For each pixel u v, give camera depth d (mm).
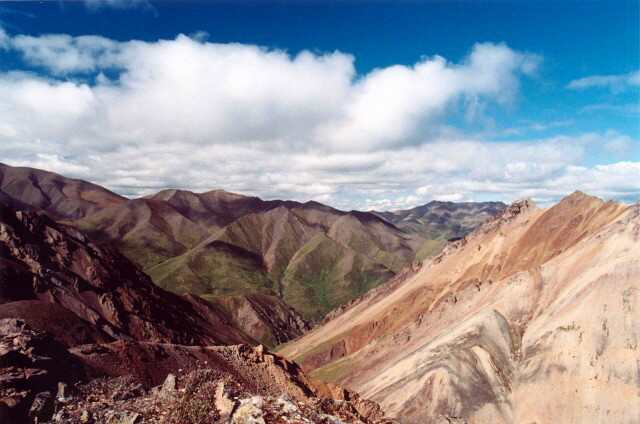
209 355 70438
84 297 108625
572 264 127062
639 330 96812
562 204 169500
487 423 98625
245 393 26000
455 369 108438
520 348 114875
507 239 177250
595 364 97125
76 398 40031
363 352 166625
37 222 119000
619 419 88438
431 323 154500
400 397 109312
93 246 139625
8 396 38719
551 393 98562
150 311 124812
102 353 57812
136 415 28422
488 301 139250
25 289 93062
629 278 105125
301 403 24281
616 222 130125
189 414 25141
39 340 49375
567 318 108938
